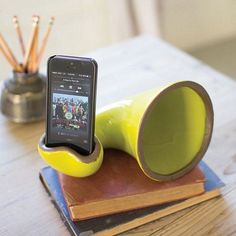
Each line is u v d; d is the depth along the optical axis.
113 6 1.57
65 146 0.56
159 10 1.72
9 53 0.77
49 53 1.53
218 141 0.74
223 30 2.10
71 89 0.55
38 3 1.44
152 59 1.02
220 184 0.62
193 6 1.93
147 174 0.56
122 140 0.60
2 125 0.79
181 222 0.59
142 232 0.58
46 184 0.64
